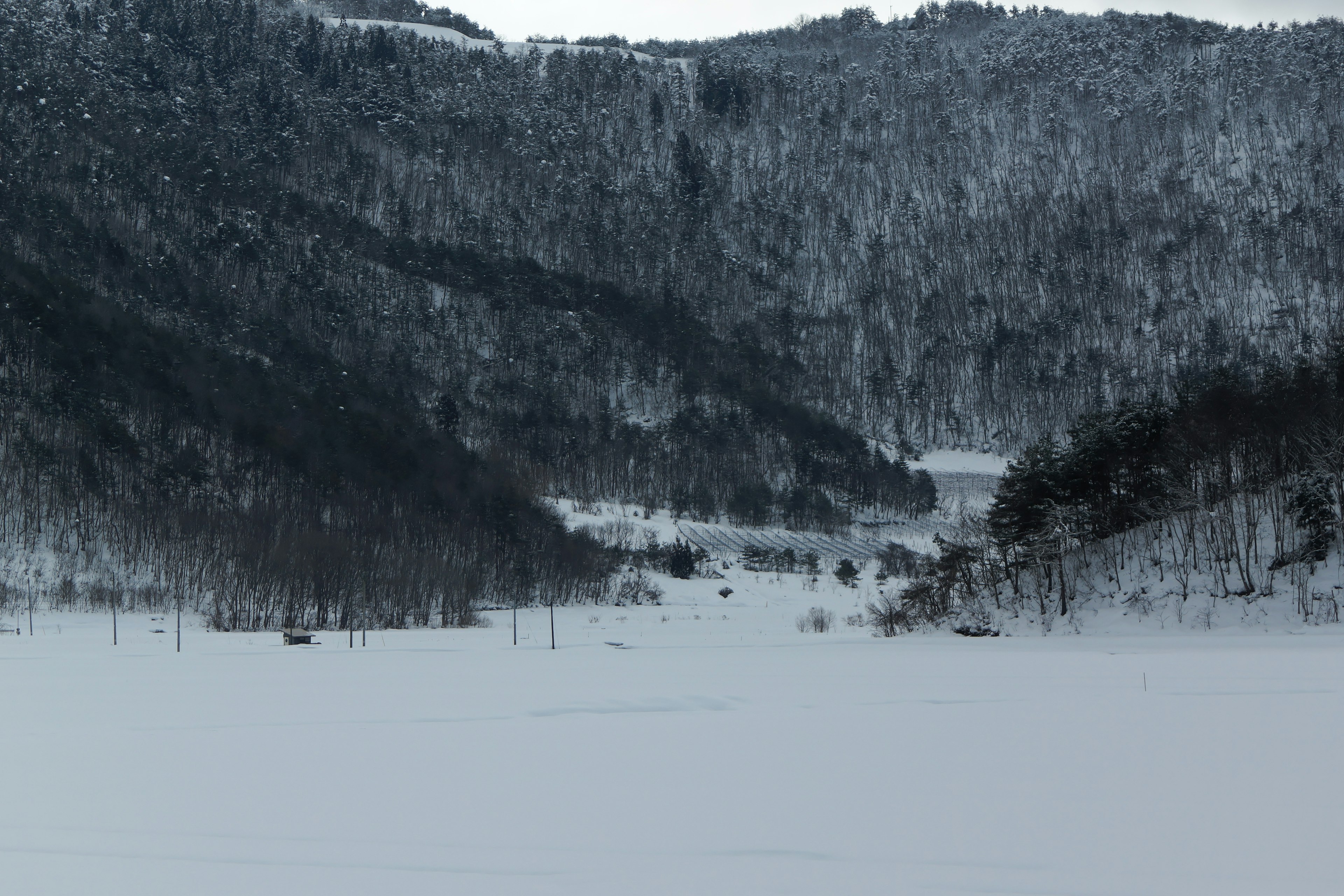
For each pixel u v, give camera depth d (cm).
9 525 9869
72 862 1331
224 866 1315
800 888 1233
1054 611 6088
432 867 1312
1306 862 1337
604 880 1266
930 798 1670
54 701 2925
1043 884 1252
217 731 2312
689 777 1828
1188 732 2230
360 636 6700
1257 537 5762
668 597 10381
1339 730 2227
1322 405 6041
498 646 5772
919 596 6662
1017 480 6512
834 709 2655
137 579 9194
